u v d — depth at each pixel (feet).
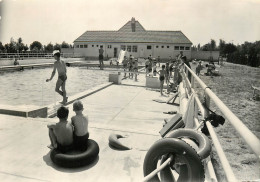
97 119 23.75
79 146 12.53
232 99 43.73
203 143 9.45
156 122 23.21
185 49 168.04
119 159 12.44
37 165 11.50
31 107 21.04
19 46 111.65
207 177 10.02
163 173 8.54
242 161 17.48
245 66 143.23
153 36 173.17
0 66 81.25
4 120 18.07
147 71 68.18
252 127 26.61
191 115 14.67
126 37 175.42
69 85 52.70
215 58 177.99
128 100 34.09
